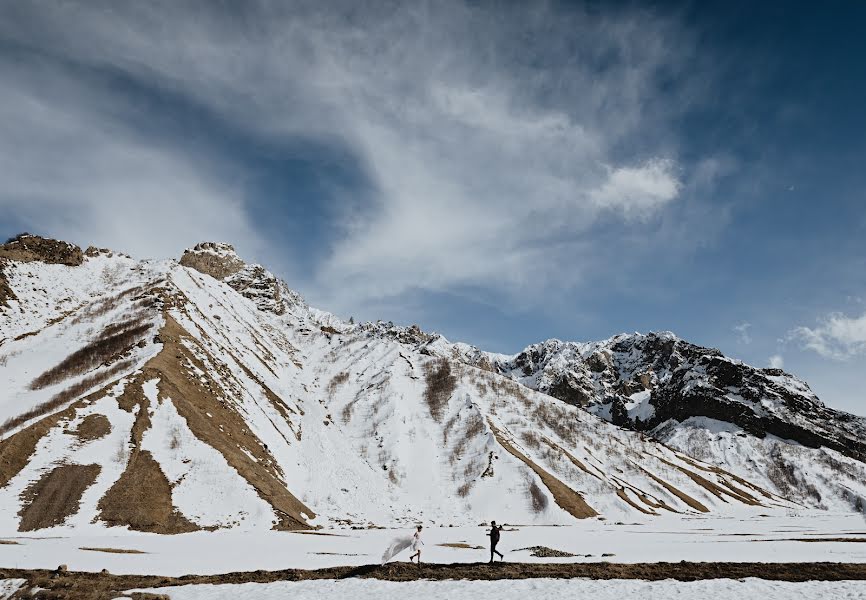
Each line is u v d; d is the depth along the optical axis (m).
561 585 35.41
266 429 130.12
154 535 68.19
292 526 82.25
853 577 39.75
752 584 36.03
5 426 88.50
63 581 35.97
